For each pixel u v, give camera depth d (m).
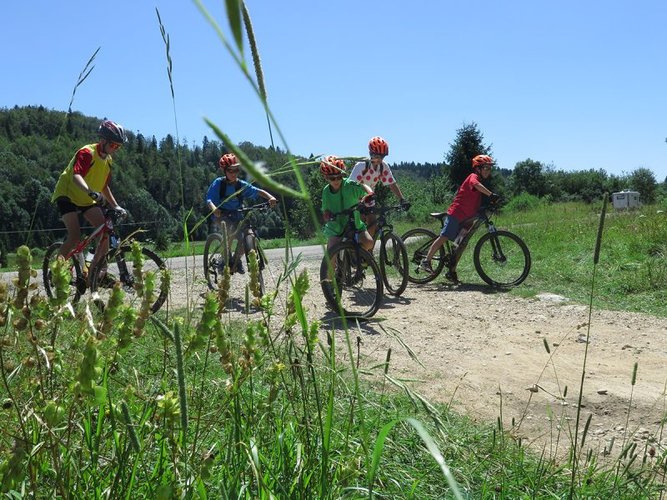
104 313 1.38
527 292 7.88
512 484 2.49
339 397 2.84
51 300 1.40
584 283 8.22
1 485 1.20
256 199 7.34
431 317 6.54
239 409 1.67
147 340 2.79
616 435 3.60
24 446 1.27
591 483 2.55
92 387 1.11
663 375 4.66
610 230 11.34
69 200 5.56
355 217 6.54
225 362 1.65
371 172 7.81
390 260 8.66
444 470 0.66
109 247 5.68
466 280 8.97
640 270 8.28
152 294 1.43
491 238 8.45
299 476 1.61
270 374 1.85
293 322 1.75
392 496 2.17
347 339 0.96
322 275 6.34
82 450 1.51
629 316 6.52
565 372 4.74
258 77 0.73
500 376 4.64
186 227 1.92
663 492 2.57
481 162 8.52
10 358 1.68
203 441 1.71
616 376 4.64
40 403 1.43
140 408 1.80
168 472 1.54
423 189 37.31
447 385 4.37
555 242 11.12
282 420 1.96
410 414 3.06
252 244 7.04
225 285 1.67
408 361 4.91
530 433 3.58
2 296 1.36
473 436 3.02
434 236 8.96
